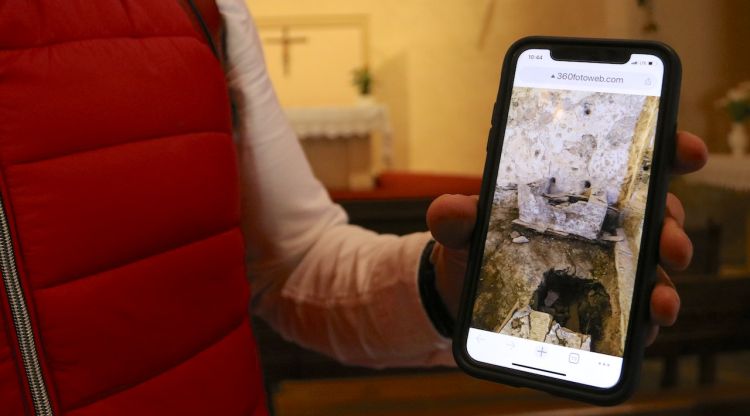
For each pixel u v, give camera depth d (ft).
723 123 12.67
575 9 14.28
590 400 1.59
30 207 1.60
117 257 1.73
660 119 1.63
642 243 1.57
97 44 1.75
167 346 1.84
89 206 1.68
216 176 1.99
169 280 1.84
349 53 16.93
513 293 1.72
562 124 1.76
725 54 12.74
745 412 8.13
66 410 1.67
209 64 2.02
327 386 9.00
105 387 1.72
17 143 1.59
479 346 1.73
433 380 8.93
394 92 17.07
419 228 9.38
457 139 17.06
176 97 1.89
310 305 2.48
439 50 16.83
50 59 1.65
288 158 2.48
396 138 17.21
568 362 1.65
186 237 1.90
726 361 9.45
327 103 17.02
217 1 2.28
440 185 12.13
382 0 16.83
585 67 1.76
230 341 2.05
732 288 8.14
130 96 1.78
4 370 1.60
